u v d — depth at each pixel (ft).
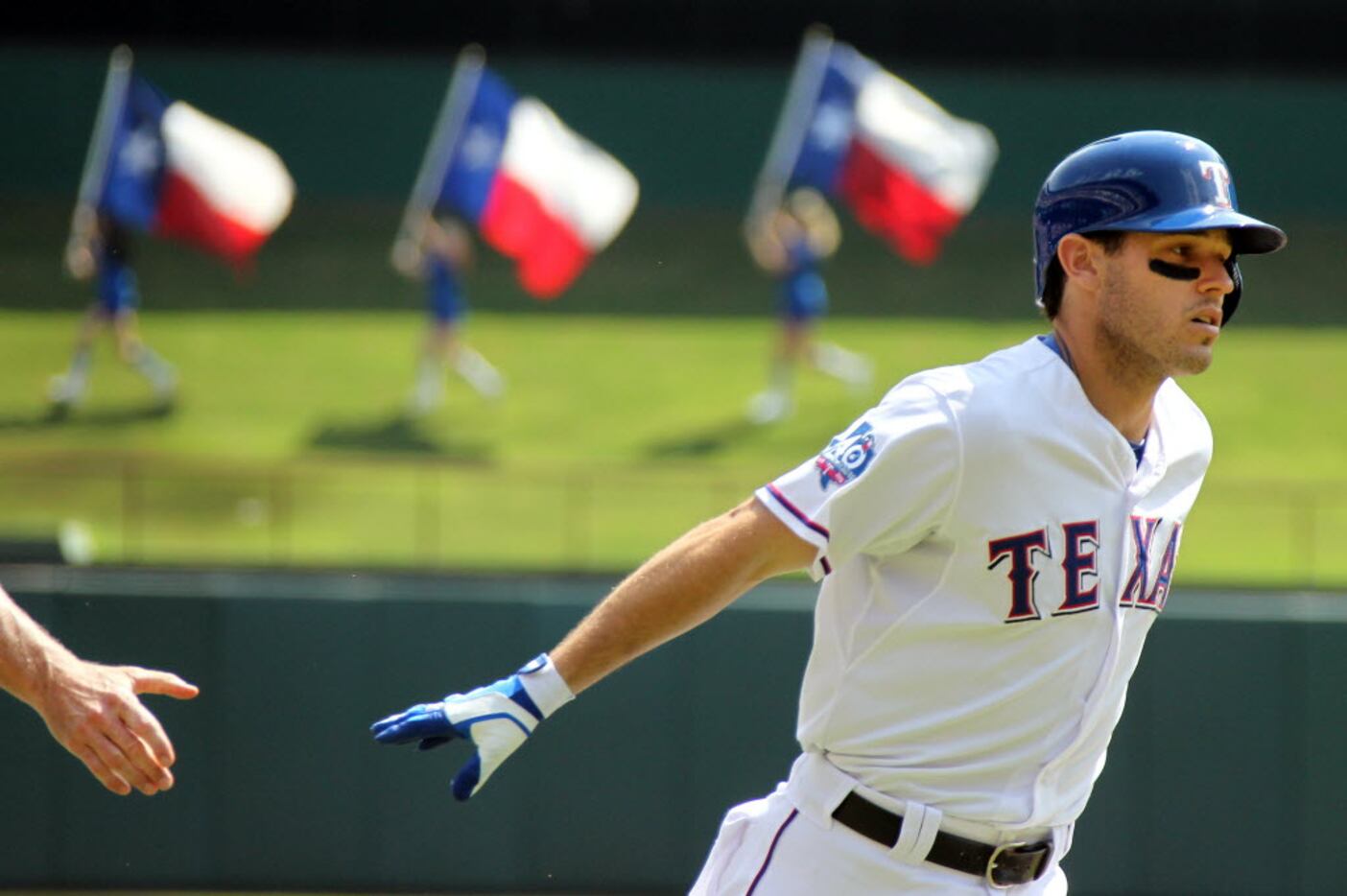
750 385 185.98
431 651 98.58
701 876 35.19
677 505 136.36
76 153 234.38
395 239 230.89
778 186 183.62
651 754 98.73
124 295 178.29
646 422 174.91
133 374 186.50
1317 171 242.58
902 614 30.68
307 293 212.64
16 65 233.96
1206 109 243.60
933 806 31.58
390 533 131.75
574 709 98.73
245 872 98.17
